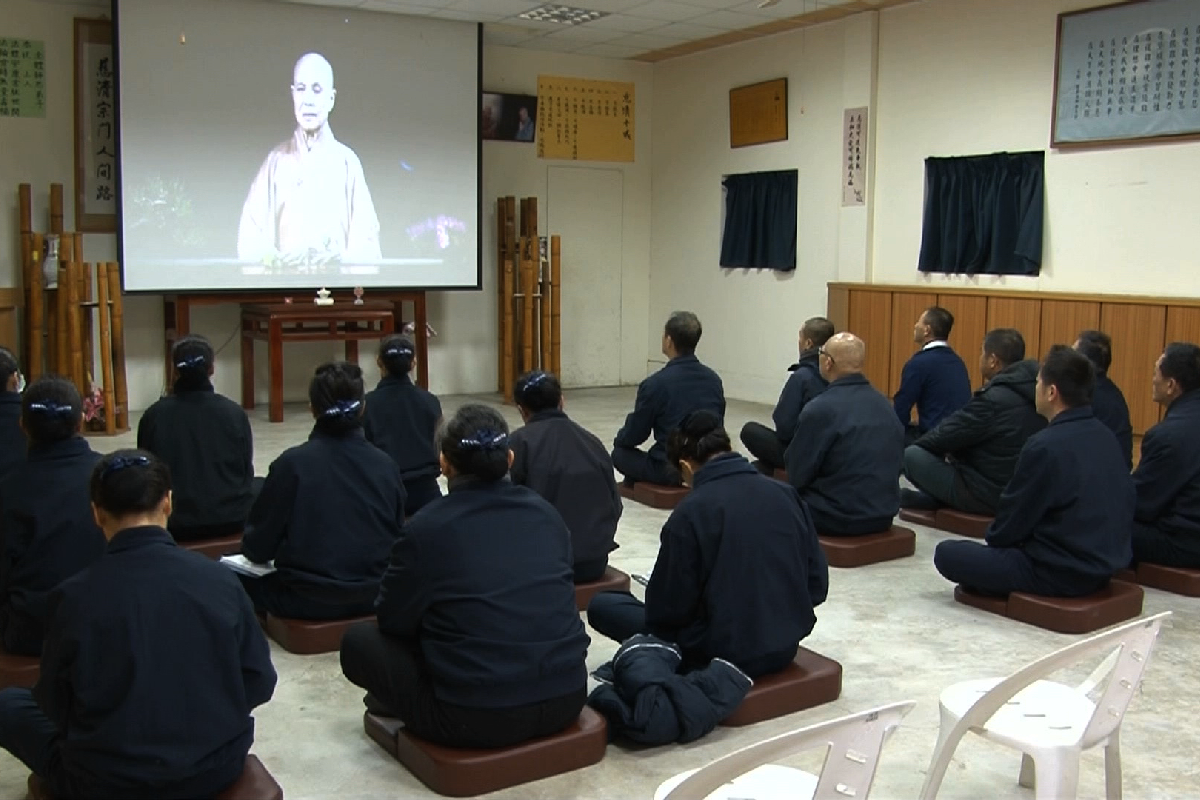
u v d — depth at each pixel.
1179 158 5.80
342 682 3.00
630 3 7.32
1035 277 6.62
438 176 8.18
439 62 8.04
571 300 9.48
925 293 7.05
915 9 7.21
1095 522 3.40
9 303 6.95
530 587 2.32
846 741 1.52
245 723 1.97
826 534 4.26
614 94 9.38
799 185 8.20
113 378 6.85
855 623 3.52
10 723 2.10
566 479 3.42
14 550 2.67
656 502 5.12
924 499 4.85
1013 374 4.43
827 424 4.14
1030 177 6.55
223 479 3.82
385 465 3.22
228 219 7.48
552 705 2.37
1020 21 6.55
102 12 7.27
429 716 2.37
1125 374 5.93
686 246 9.39
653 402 5.09
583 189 9.36
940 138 7.12
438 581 2.29
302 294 7.79
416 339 8.28
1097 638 1.91
